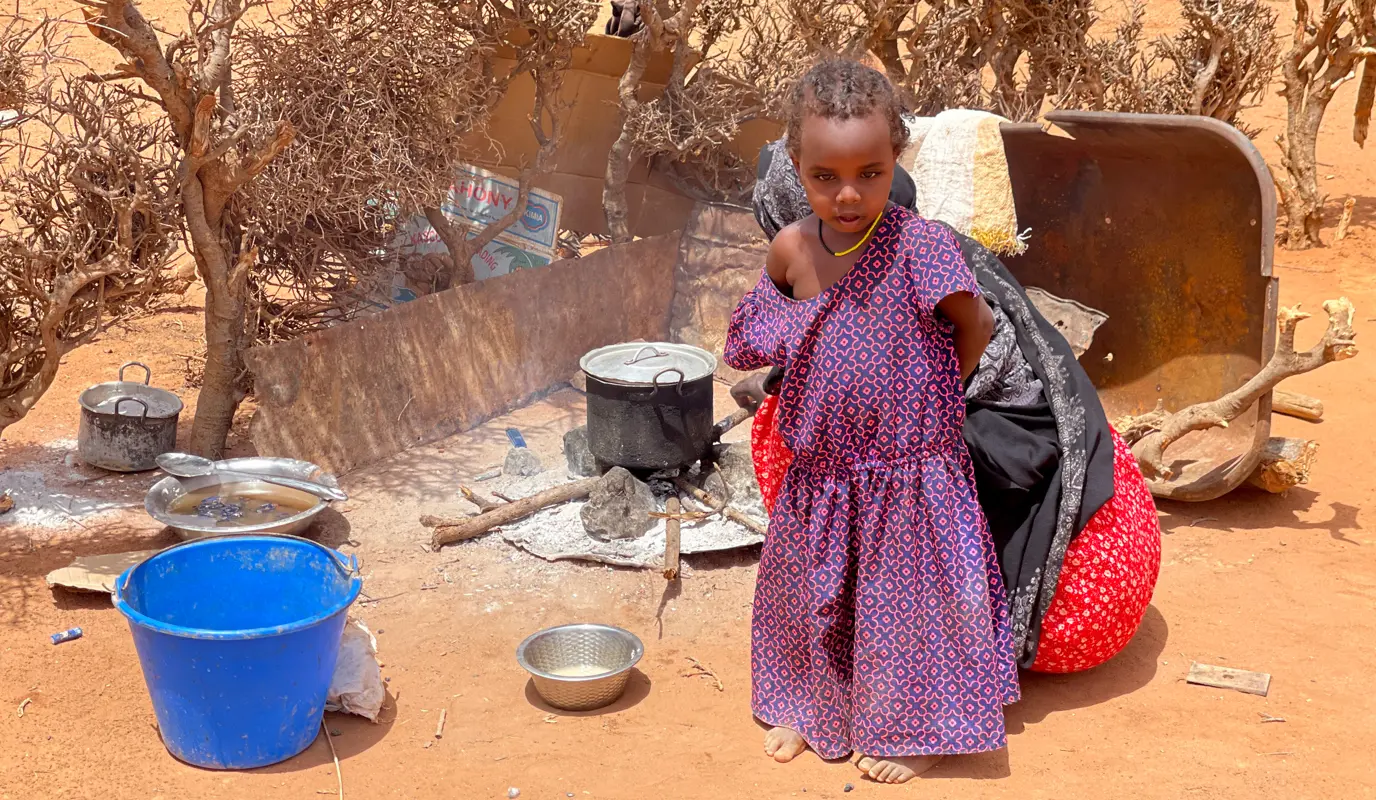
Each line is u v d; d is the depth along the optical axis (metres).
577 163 7.26
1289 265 9.17
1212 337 5.58
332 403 5.48
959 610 3.42
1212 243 5.42
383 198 6.03
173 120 4.98
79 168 4.92
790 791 3.48
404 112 6.00
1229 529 5.27
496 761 3.64
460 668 4.17
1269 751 3.68
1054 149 5.76
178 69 4.87
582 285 6.70
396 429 5.80
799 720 3.70
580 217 7.51
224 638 3.33
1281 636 4.38
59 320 4.95
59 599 4.52
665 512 4.93
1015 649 3.82
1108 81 8.98
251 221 5.74
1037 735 3.78
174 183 5.12
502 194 6.86
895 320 3.23
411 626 4.43
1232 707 3.93
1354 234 9.85
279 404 5.24
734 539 4.88
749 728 3.83
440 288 6.73
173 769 3.57
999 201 4.32
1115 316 5.97
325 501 4.93
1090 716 3.89
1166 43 9.35
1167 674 4.15
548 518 5.10
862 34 7.59
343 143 5.76
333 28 5.81
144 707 3.89
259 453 5.19
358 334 5.57
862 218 3.08
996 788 3.49
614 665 4.14
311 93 5.67
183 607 3.84
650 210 7.55
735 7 7.25
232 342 5.46
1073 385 3.80
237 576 3.91
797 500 3.53
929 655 3.45
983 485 3.77
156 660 3.43
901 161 4.54
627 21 6.84
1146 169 5.57
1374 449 6.09
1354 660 4.21
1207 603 4.63
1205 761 3.62
